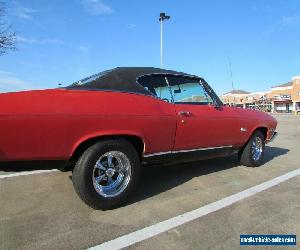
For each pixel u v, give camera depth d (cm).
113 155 389
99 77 414
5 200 429
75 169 373
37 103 338
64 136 348
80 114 355
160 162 455
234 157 737
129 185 401
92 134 365
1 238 321
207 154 525
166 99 456
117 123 383
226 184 515
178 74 486
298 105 7694
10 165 336
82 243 312
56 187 484
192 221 365
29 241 315
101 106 375
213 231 341
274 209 406
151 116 416
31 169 350
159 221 364
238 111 578
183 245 311
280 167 651
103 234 330
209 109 515
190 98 496
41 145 339
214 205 416
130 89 419
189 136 471
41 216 375
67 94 361
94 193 375
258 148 651
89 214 381
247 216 382
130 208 401
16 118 323
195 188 489
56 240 317
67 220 364
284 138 1238
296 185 516
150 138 418
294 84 7744
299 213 395
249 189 489
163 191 471
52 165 358
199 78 521
